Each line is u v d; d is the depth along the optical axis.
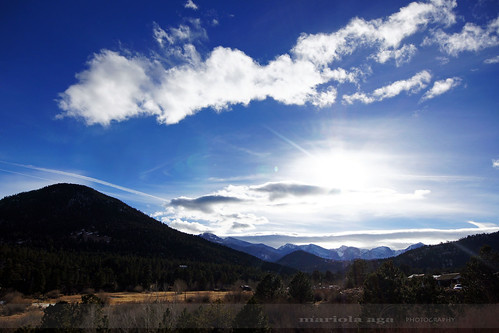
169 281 83.62
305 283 23.25
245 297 29.02
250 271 109.50
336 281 54.53
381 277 15.60
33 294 63.97
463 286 18.22
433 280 16.36
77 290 75.06
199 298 29.78
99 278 77.81
